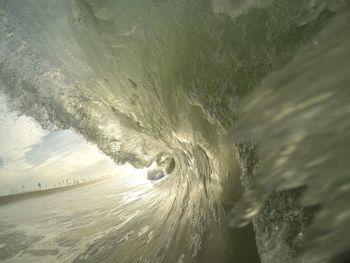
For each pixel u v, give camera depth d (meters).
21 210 12.05
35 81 6.73
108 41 4.60
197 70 3.33
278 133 1.25
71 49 5.68
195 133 4.13
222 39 2.95
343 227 1.13
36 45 6.01
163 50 3.88
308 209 1.93
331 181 1.14
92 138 8.02
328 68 1.12
